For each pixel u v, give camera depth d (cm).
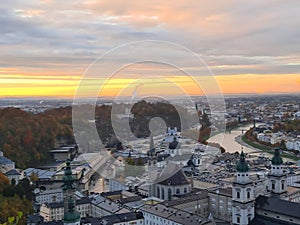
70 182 12131
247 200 15138
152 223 17800
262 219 15088
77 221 10075
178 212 17238
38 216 18475
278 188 17438
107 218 17850
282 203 14788
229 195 19900
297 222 14050
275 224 14600
